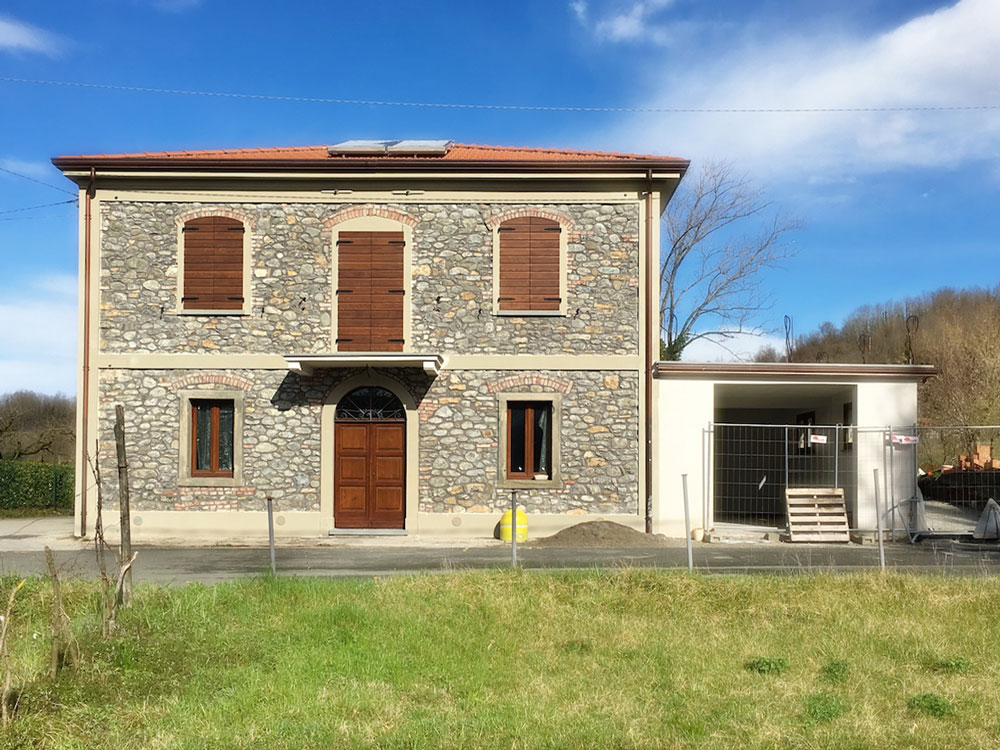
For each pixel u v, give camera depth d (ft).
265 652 23.30
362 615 26.53
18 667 21.42
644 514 50.55
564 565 38.29
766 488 66.08
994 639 24.84
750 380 50.85
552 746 17.42
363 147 54.65
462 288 51.60
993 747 17.58
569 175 51.26
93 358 51.03
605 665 23.08
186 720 18.72
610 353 51.29
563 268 51.57
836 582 30.78
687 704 19.99
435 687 21.40
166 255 51.55
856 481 50.19
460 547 45.85
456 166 50.98
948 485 66.59
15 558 42.01
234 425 51.16
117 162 50.60
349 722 18.70
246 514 50.47
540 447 51.83
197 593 28.30
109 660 21.71
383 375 51.13
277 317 51.42
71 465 67.82
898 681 21.58
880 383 50.78
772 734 18.08
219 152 56.54
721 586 29.99
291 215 51.78
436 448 51.03
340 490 51.55
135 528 50.42
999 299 151.53
